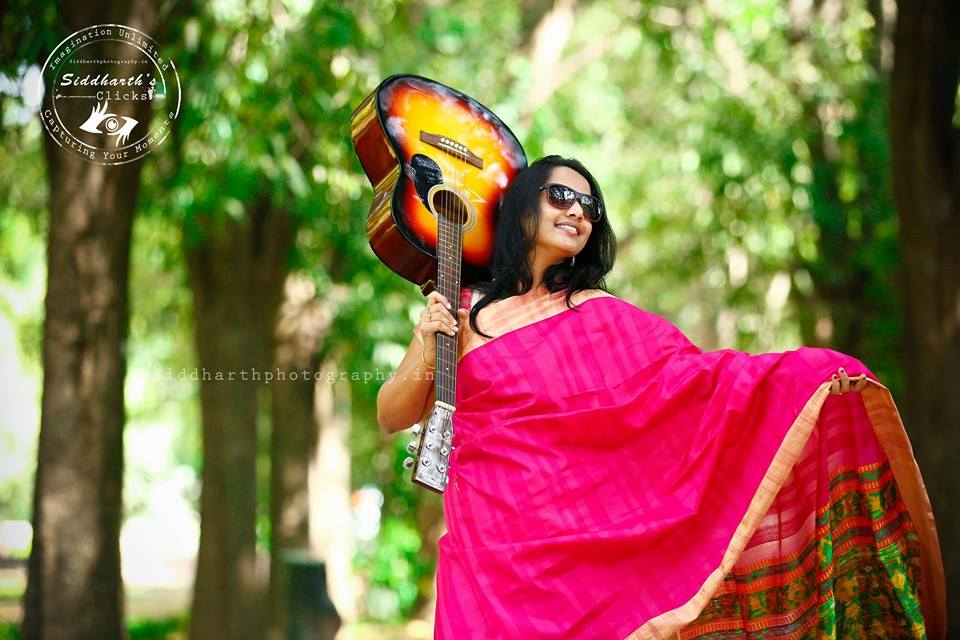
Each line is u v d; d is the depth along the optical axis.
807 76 21.66
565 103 24.20
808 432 5.63
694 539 5.71
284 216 17.11
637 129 27.55
